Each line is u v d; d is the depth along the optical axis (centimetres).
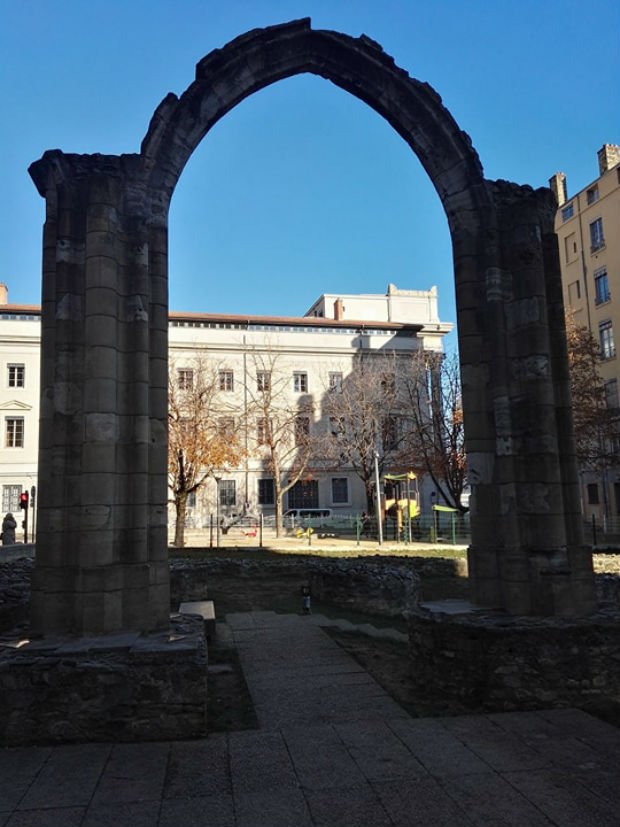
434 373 3872
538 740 765
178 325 5319
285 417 5238
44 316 1016
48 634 922
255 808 599
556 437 1090
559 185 5322
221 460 3516
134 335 1009
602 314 4675
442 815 584
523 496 1075
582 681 902
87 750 739
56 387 980
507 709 884
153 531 991
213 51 1116
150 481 1005
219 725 837
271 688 1008
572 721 834
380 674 1088
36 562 953
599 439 3803
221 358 5322
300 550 2762
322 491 5400
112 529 943
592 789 632
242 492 5241
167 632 938
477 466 1118
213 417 4256
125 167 1048
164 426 1034
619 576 1586
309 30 1161
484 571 1092
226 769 685
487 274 1142
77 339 997
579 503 1090
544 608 1009
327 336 5606
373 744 755
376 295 6550
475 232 1166
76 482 966
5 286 5331
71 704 769
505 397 1108
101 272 975
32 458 4894
